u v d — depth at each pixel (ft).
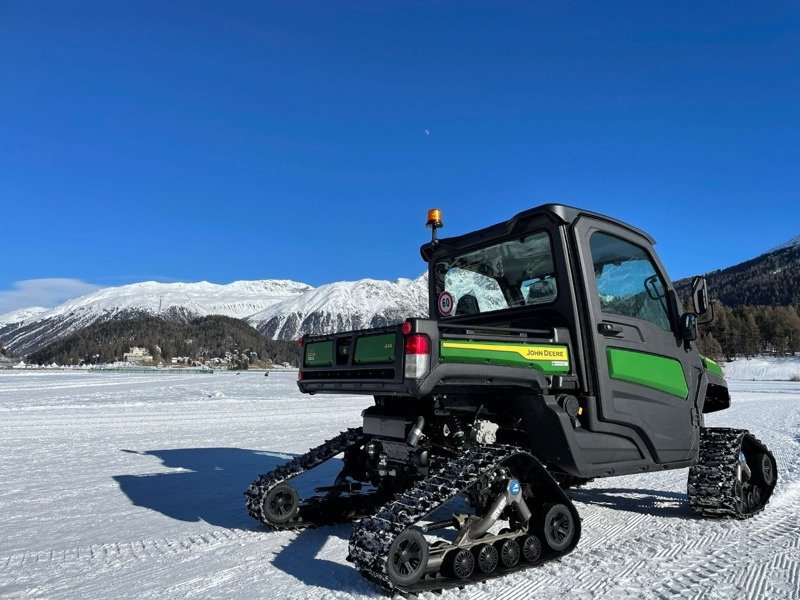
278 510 14.88
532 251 15.06
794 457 26.23
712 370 17.99
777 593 10.66
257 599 10.31
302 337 15.37
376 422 14.23
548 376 12.98
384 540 10.15
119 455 27.25
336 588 10.85
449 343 11.41
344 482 16.42
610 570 11.94
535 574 11.68
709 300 16.28
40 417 43.86
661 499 19.06
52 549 13.38
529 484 12.84
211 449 29.43
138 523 15.71
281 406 58.65
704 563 12.41
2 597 10.39
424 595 10.53
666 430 15.29
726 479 15.89
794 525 15.66
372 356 12.27
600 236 15.01
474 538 11.40
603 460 13.73
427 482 11.53
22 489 19.90
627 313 15.24
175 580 11.31
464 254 17.07
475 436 13.01
